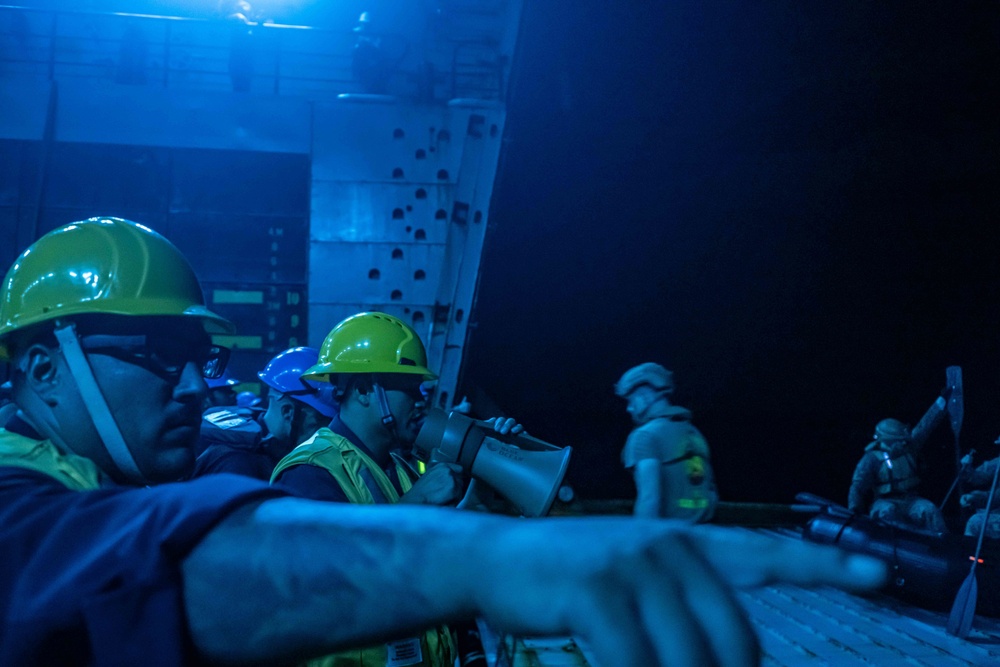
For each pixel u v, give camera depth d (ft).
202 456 9.77
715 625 1.14
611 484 49.39
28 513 1.88
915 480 23.12
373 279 24.00
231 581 1.53
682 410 13.17
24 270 3.08
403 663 6.79
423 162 24.76
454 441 7.71
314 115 24.61
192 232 23.75
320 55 28.58
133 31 26.13
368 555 1.41
